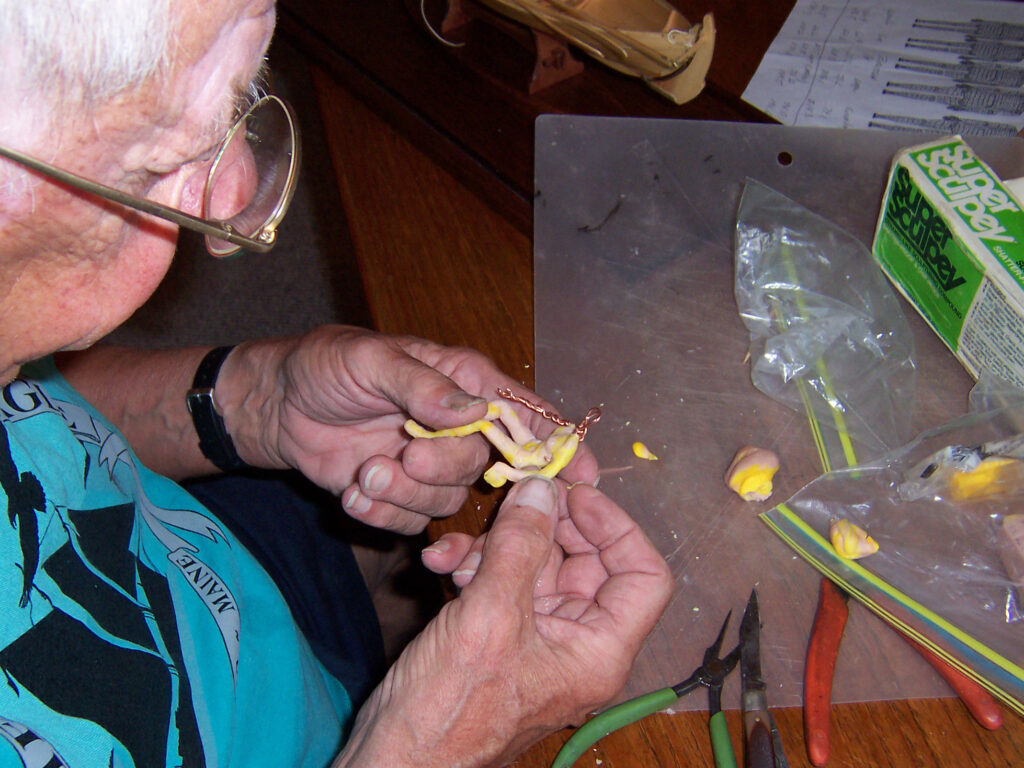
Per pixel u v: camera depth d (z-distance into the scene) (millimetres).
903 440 465
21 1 237
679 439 475
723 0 603
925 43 568
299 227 1033
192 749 397
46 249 318
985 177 456
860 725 396
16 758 349
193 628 424
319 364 450
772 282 500
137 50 263
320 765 449
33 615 369
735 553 445
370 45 603
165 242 353
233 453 518
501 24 562
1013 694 391
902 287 495
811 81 562
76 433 429
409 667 369
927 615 413
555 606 425
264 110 378
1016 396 444
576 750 393
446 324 504
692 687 407
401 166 566
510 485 465
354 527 580
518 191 536
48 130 272
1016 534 413
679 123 549
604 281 514
